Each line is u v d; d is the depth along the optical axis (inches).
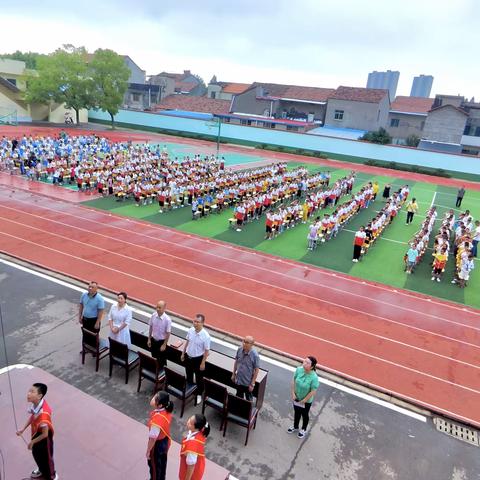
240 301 590.6
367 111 2474.2
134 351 412.8
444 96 2608.3
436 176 1980.8
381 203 1302.9
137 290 590.2
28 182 1152.8
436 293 695.1
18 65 2455.7
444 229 874.8
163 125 2635.3
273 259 773.3
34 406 257.8
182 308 553.9
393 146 2101.4
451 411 406.9
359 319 577.6
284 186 1198.3
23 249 695.7
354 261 802.2
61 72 2181.3
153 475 266.1
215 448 331.6
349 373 452.4
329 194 1186.6
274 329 526.3
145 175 1199.6
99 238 781.9
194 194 1098.1
